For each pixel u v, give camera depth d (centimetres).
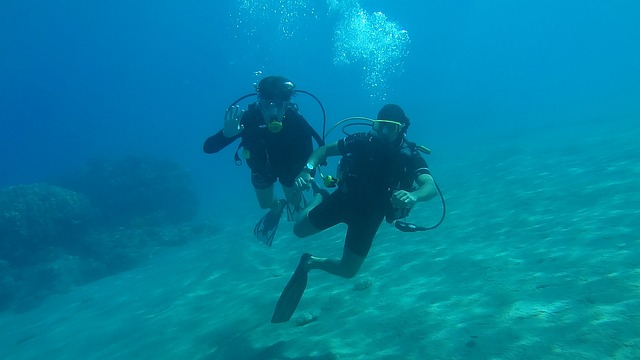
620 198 670
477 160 1628
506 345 329
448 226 784
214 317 616
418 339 379
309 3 5922
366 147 384
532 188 920
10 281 1219
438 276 535
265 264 862
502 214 769
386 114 379
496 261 530
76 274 1292
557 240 548
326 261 428
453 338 363
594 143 1350
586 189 784
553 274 439
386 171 381
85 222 1557
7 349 786
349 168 393
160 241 1531
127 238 1537
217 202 2542
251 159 474
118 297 964
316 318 495
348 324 452
